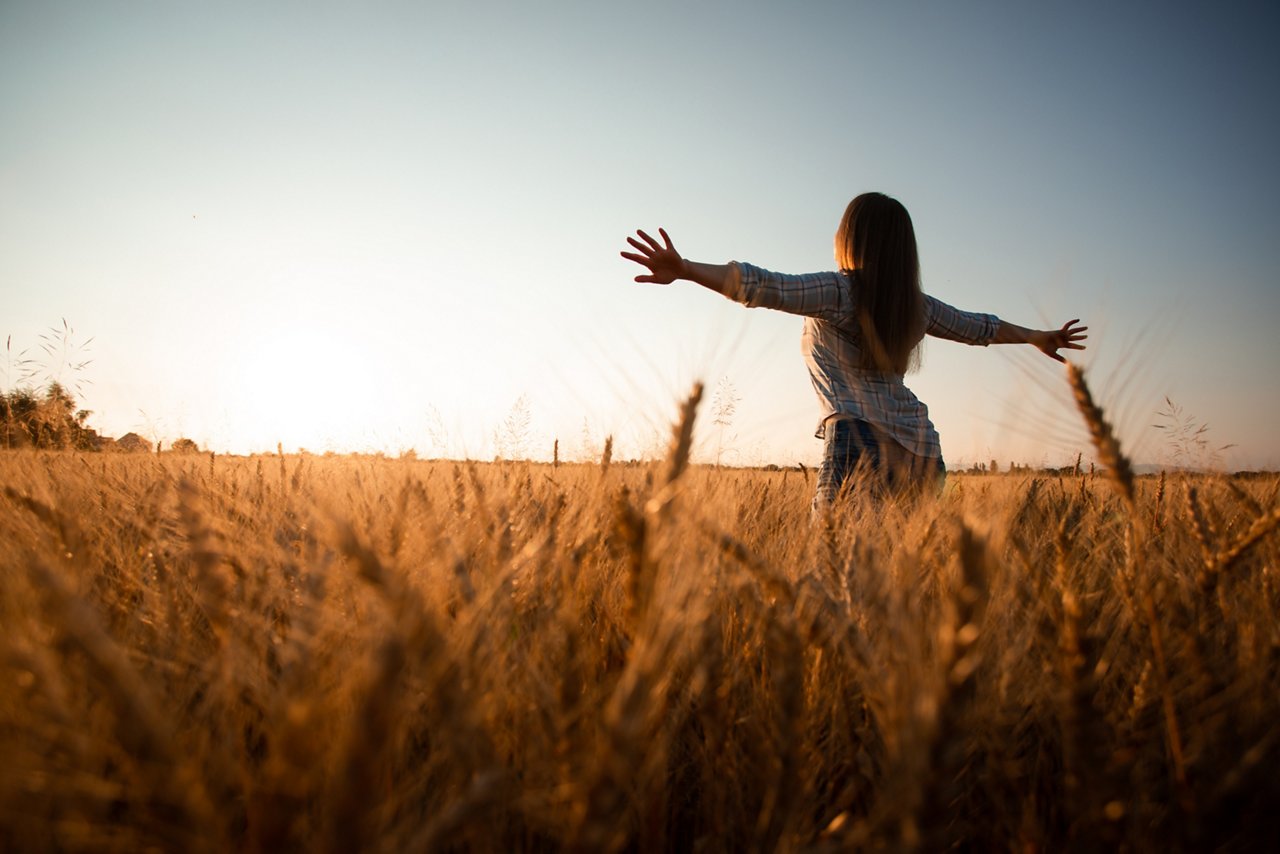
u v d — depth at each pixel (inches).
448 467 103.9
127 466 159.8
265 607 70.4
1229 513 97.7
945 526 83.0
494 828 52.2
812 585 59.8
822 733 66.1
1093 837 43.3
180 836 34.9
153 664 62.3
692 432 53.6
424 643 39.8
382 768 46.7
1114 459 64.0
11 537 85.1
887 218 150.6
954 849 57.2
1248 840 47.5
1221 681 55.3
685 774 67.3
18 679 43.7
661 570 51.3
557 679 54.9
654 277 136.1
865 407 146.5
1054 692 58.7
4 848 41.9
